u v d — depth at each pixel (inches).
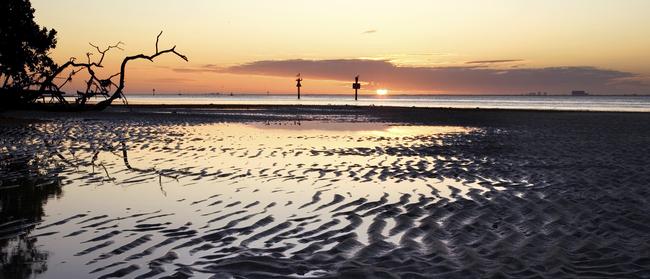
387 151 709.9
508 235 284.8
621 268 226.8
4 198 383.6
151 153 676.7
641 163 591.8
